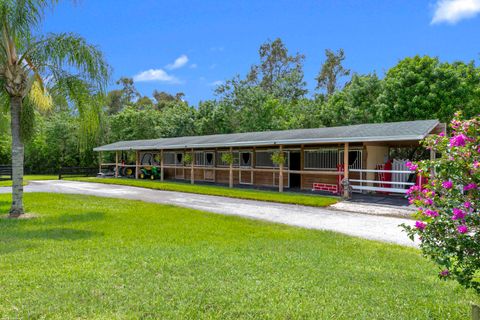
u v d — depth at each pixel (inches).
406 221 348.5
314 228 313.9
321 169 618.8
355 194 548.1
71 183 827.4
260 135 699.4
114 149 954.1
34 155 1304.1
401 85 888.3
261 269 190.7
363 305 146.2
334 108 1092.5
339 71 1723.7
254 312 138.3
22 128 376.8
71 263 199.5
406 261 211.5
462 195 128.1
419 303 148.7
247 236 275.4
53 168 1328.7
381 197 509.0
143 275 179.3
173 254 218.1
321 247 242.7
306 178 641.6
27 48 359.6
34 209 410.9
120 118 1325.0
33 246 238.4
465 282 130.6
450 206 128.3
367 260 212.4
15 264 196.7
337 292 159.8
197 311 138.6
